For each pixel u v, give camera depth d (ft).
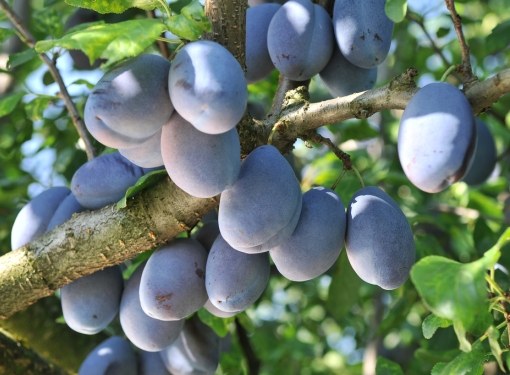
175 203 1.11
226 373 1.97
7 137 2.08
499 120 2.14
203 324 1.37
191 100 0.88
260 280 1.10
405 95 1.04
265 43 1.33
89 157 1.43
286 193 1.00
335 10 1.25
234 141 0.96
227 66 0.89
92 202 1.18
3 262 1.19
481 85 0.96
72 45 0.88
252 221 0.99
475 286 0.87
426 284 0.87
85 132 1.45
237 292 1.09
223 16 1.06
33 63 2.09
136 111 0.91
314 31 1.24
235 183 1.00
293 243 1.06
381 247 1.07
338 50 1.29
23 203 2.06
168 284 1.11
